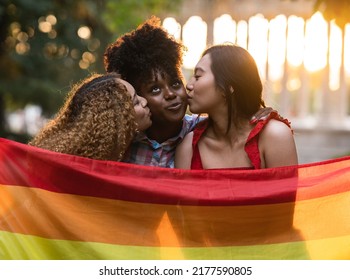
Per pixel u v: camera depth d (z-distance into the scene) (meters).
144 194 8.11
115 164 8.10
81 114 8.06
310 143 37.03
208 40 34.84
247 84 8.49
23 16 31.86
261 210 8.21
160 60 8.73
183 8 34.34
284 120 8.57
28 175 8.05
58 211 8.05
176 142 9.16
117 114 8.02
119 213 8.12
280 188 8.21
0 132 35.19
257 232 8.23
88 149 8.01
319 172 8.29
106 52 9.28
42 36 33.31
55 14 33.00
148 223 8.16
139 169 8.17
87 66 34.88
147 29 8.90
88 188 8.07
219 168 8.70
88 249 8.05
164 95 8.72
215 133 8.78
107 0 32.81
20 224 8.01
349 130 36.56
